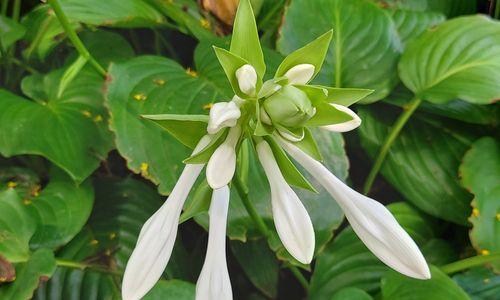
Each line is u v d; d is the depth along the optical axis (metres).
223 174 0.33
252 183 0.57
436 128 0.69
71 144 0.58
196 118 0.34
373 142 0.67
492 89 0.60
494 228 0.60
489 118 0.67
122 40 0.72
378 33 0.66
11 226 0.55
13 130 0.57
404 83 0.64
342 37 0.66
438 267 0.60
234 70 0.33
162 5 0.67
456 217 0.65
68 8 0.64
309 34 0.65
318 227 0.58
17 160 0.69
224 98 0.59
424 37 0.65
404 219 0.66
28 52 0.69
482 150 0.64
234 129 0.34
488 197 0.61
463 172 0.62
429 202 0.65
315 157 0.34
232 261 0.70
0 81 0.71
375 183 0.75
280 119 0.32
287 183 0.35
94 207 0.63
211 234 0.35
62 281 0.56
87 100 0.62
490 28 0.64
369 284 0.60
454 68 0.63
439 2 0.76
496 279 0.60
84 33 0.71
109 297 0.56
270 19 0.72
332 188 0.35
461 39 0.64
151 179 0.55
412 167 0.67
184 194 0.35
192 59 0.80
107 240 0.61
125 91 0.58
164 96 0.58
